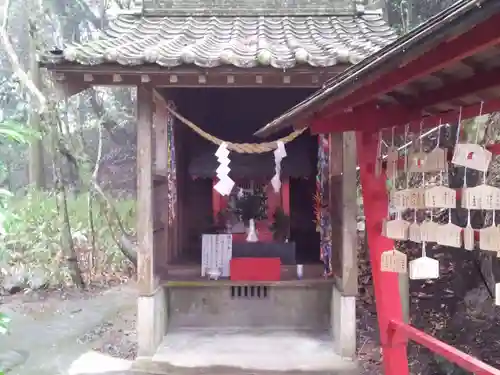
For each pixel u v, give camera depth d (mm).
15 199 11344
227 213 6824
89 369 5250
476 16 1485
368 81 2221
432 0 8328
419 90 2805
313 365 5148
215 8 6492
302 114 3125
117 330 6711
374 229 3418
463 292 6324
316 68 4594
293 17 6484
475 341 5312
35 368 5367
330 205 5973
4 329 3943
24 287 9047
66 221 9227
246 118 7613
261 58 4512
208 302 6121
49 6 11695
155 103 6059
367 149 3439
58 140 9438
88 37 13227
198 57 4531
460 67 2279
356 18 6410
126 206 11578
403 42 1964
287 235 6613
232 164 6602
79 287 9195
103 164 15047
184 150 7586
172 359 5250
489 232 2412
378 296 3393
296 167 6535
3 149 13742
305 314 6098
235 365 5156
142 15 6441
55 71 4598
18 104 12469
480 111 2527
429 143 5570
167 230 6285
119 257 10188
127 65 4547
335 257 5781
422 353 5320
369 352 5578
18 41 13000
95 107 12320
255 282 5887
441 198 2643
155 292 5406
